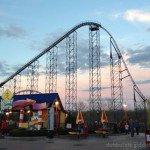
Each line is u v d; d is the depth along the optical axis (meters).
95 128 38.31
